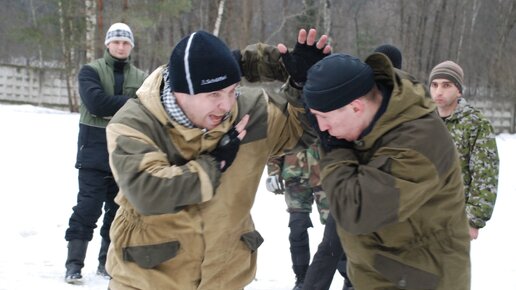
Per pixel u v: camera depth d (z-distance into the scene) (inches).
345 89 90.1
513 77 1190.3
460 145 160.6
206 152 100.1
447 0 1398.9
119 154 96.3
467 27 1393.9
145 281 102.9
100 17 861.8
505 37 1302.9
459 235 100.4
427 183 90.0
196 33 97.4
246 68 111.3
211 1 1094.4
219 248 103.7
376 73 96.0
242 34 1038.4
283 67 109.4
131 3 852.6
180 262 103.0
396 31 1392.7
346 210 91.1
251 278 111.0
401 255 97.7
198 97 96.3
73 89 960.3
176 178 92.7
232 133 99.3
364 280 102.9
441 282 98.3
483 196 157.4
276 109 107.2
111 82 203.3
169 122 99.1
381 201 88.6
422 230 97.1
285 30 1212.5
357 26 1409.9
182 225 100.8
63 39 914.1
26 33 899.4
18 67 1250.0
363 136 93.5
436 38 1358.3
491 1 1370.6
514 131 1188.5
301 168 189.8
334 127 93.3
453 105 165.3
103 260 208.7
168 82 100.7
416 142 89.4
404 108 90.9
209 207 101.1
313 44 103.0
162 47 995.3
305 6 1126.4
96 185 201.5
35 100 1258.6
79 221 199.6
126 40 204.7
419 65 1331.2
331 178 93.4
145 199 93.8
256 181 105.7
